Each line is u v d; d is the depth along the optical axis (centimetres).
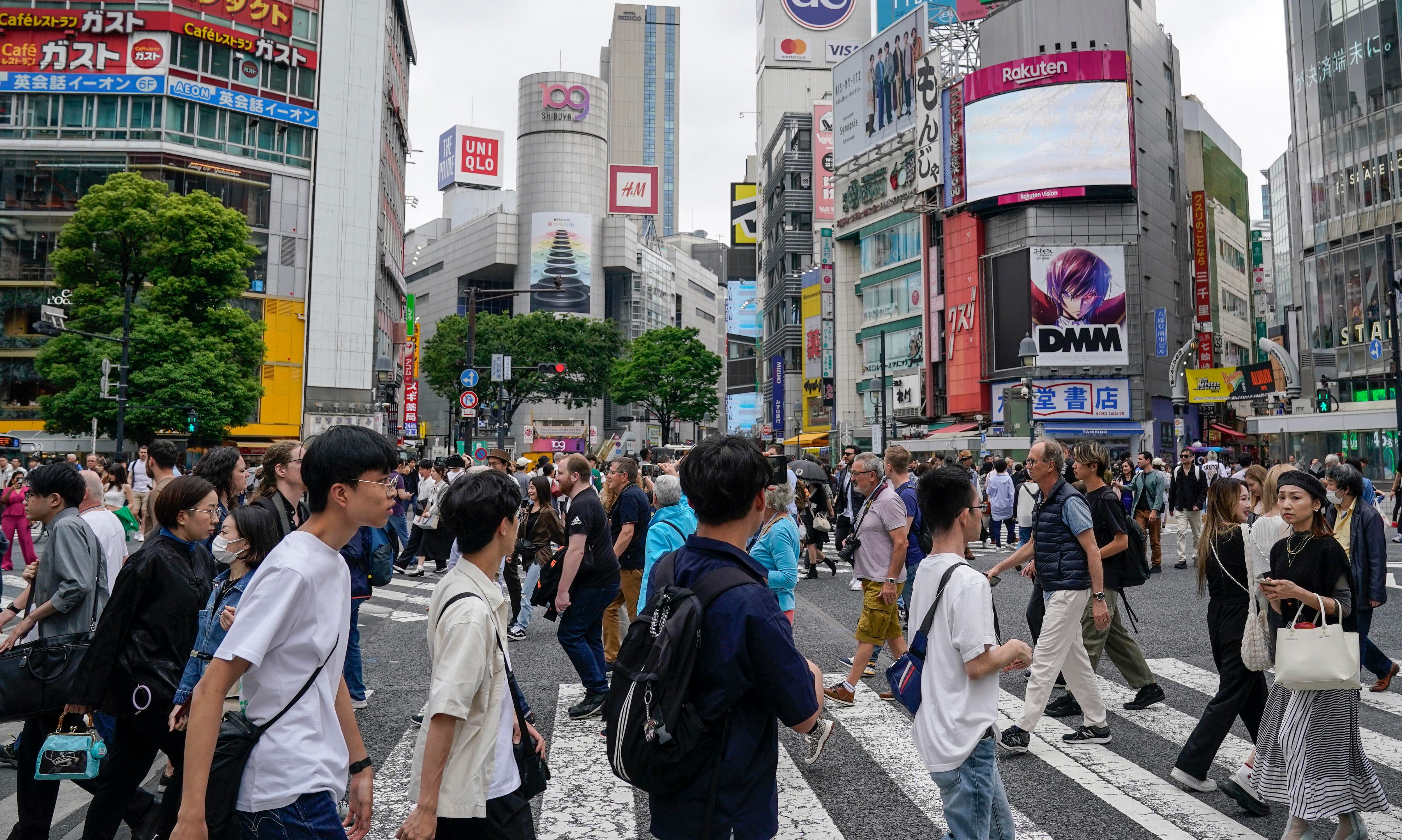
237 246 3316
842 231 5447
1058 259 3975
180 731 355
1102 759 542
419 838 257
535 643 939
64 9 4156
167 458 613
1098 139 3928
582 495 653
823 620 1055
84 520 470
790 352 6556
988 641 325
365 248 4709
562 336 5688
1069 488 574
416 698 710
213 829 240
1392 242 3722
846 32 8425
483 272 10131
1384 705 661
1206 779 492
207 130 4325
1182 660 811
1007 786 496
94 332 3122
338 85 4662
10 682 383
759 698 244
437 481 1409
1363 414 3288
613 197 12281
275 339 4462
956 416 4431
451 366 5603
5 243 4138
